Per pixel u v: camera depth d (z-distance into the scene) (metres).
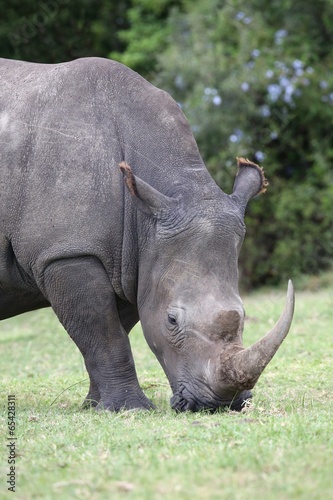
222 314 15.84
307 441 13.33
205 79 39.00
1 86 18.12
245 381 15.38
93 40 44.19
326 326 26.78
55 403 18.81
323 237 39.44
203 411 16.00
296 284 37.97
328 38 40.94
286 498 11.11
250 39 39.75
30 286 18.06
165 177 17.12
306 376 20.22
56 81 17.84
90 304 17.20
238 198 17.22
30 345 27.23
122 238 17.16
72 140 17.28
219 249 16.34
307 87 39.53
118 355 17.41
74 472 12.45
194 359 16.05
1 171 17.48
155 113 17.59
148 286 16.92
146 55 42.22
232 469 12.11
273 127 39.41
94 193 17.08
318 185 40.81
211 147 38.69
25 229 17.30
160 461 12.55
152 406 17.42
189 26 41.28
